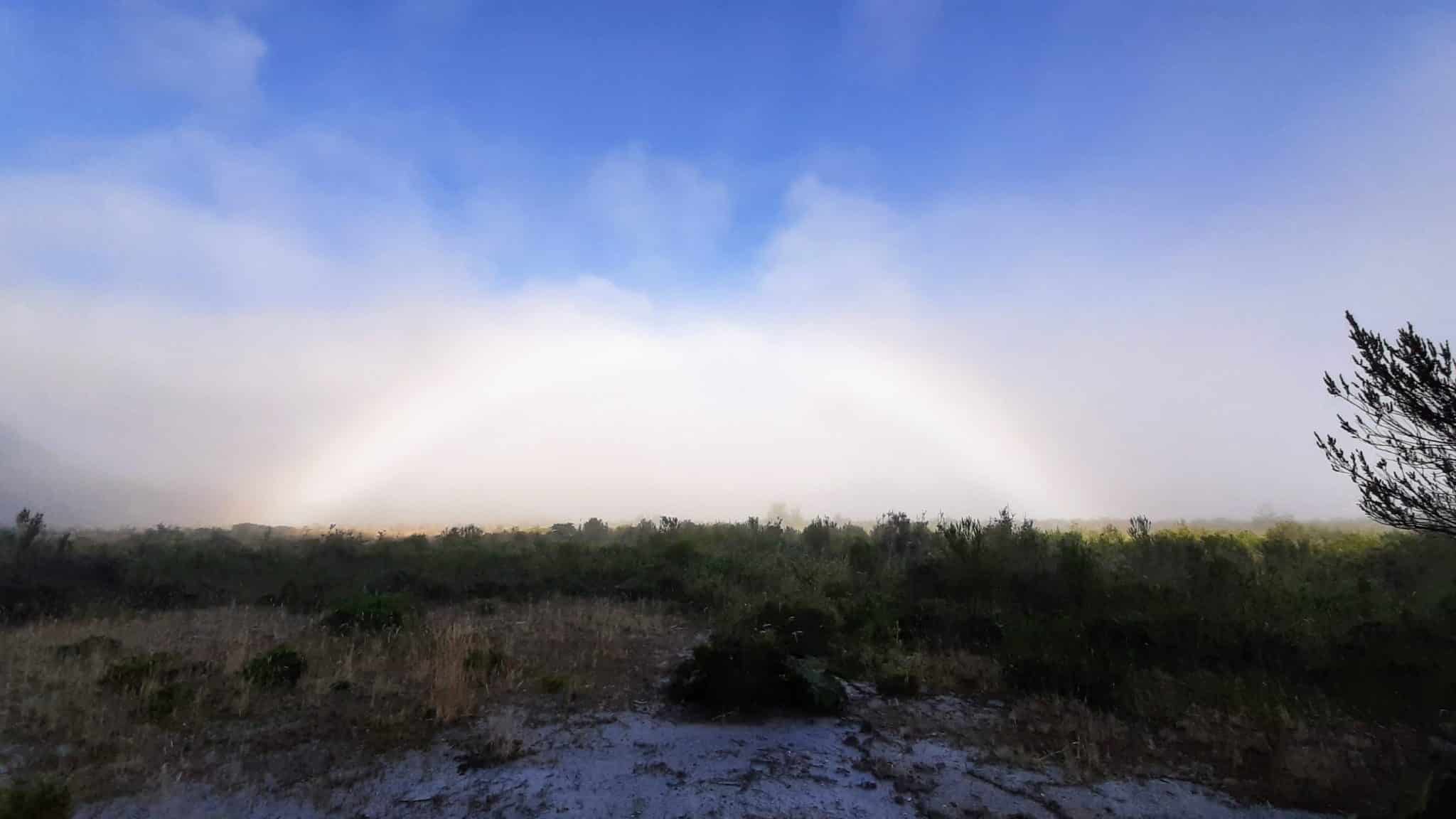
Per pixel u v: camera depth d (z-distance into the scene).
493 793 5.79
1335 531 25.89
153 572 16.95
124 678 8.24
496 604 14.30
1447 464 6.95
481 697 8.16
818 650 9.98
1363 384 7.36
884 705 8.24
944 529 15.20
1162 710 7.75
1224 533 24.03
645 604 14.12
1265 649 9.13
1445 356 6.82
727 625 10.26
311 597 14.43
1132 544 16.75
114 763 6.23
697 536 21.61
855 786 6.08
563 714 7.70
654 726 7.44
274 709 7.66
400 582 16.34
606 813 5.49
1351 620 9.80
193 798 5.67
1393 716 7.47
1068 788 6.11
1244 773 6.40
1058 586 12.22
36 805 5.02
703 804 5.67
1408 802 5.40
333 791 5.80
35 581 15.19
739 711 7.86
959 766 6.56
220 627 11.95
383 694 8.11
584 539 27.78
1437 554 11.95
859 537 19.83
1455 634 8.73
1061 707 8.00
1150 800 5.90
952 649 10.17
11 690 8.01
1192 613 9.88
